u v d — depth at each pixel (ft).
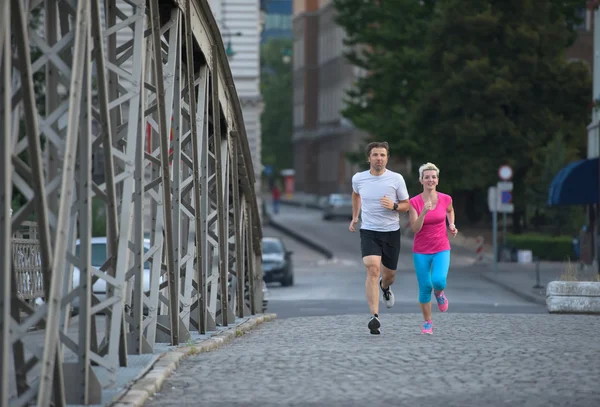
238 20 439.22
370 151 98.22
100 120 63.77
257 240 144.56
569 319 117.60
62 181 55.01
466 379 68.28
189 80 90.02
